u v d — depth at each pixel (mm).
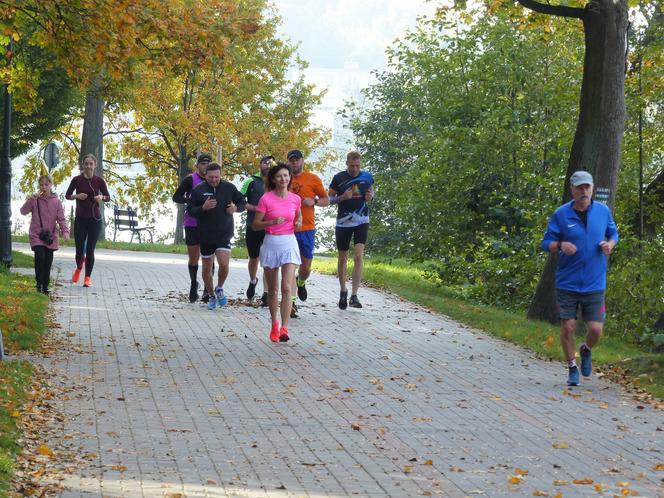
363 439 9141
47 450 8188
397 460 8453
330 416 10023
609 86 16703
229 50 17469
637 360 13133
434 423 9852
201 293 19484
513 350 14508
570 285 12117
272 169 14289
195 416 9812
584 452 8891
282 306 14305
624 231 20562
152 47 17312
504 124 24516
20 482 7375
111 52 16109
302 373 12211
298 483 7684
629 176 22938
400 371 12555
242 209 17484
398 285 23031
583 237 12117
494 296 22828
